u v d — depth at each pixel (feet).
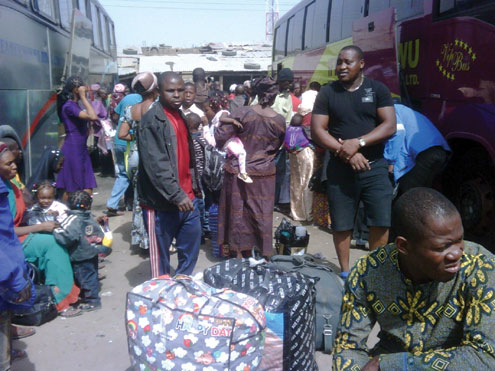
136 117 18.72
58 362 11.64
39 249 13.67
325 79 35.60
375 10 26.35
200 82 28.68
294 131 23.43
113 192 24.88
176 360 8.63
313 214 23.73
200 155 18.75
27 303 9.33
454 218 5.49
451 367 5.59
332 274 12.52
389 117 14.53
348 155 14.42
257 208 16.52
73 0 33.17
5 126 18.11
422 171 17.43
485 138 17.19
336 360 6.49
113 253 19.43
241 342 8.64
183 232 14.25
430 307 6.05
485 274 5.73
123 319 13.82
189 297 9.03
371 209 15.11
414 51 21.72
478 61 17.47
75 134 23.61
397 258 6.18
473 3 17.78
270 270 10.95
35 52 23.25
